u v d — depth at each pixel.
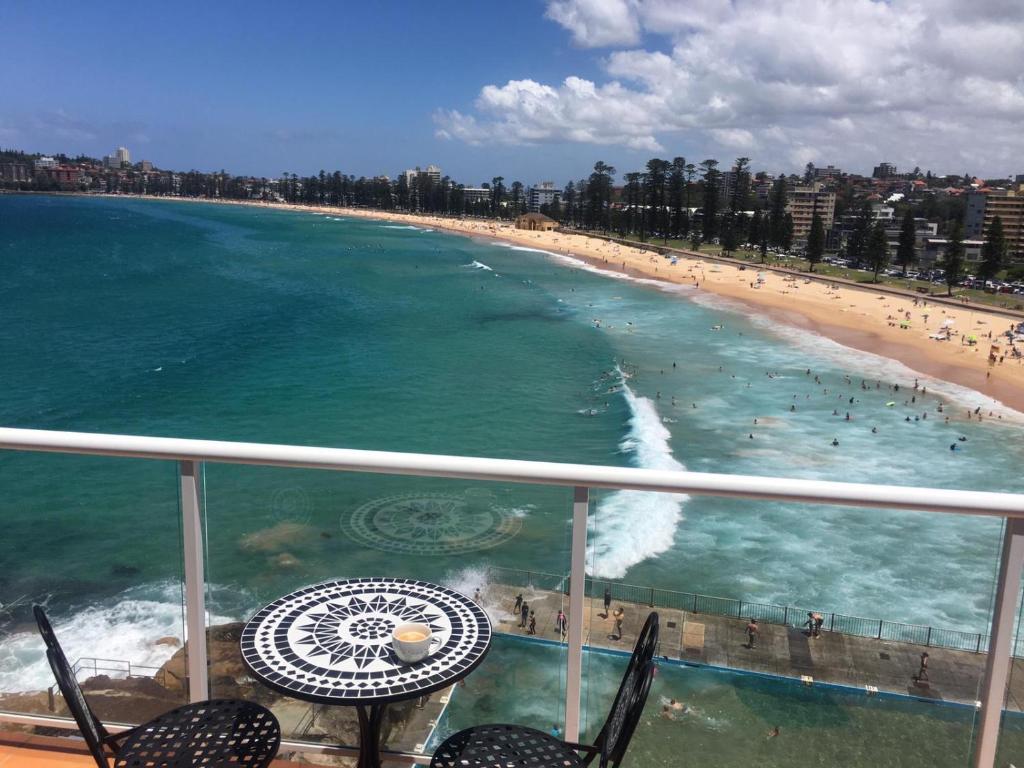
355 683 1.62
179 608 2.09
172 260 82.62
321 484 1.99
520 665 1.96
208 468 2.04
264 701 2.04
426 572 1.98
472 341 44.56
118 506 2.08
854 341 48.97
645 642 1.74
